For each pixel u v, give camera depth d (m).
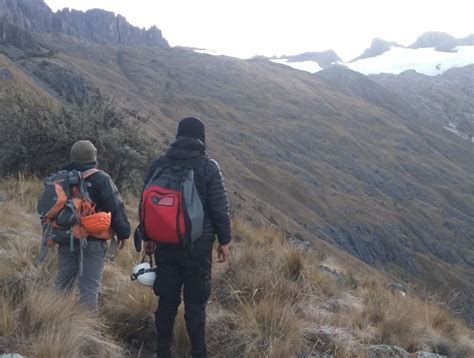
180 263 3.81
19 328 3.76
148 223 3.74
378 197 154.50
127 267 6.06
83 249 4.43
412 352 5.23
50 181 4.43
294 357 4.38
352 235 120.56
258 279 5.59
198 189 3.79
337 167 169.38
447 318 6.20
